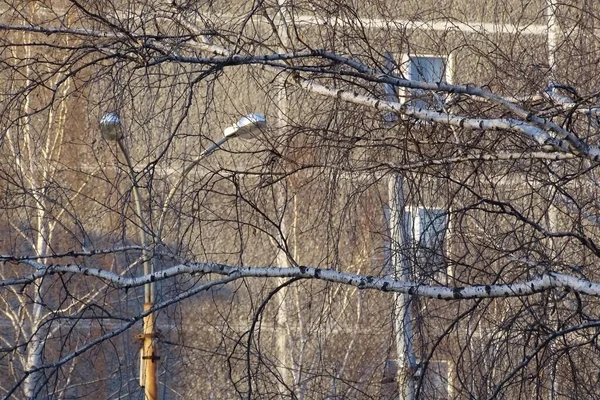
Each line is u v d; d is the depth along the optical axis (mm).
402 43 21906
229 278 18562
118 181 19484
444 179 20172
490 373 18453
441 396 21156
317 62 20250
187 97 18688
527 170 20188
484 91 17672
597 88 22047
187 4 18719
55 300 33750
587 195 21688
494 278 19359
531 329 18203
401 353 22906
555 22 23656
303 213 24359
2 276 34500
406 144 19703
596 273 21359
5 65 19094
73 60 18969
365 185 21469
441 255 19172
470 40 25203
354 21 20047
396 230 21031
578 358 20359
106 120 18578
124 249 19422
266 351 33656
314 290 34031
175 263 21094
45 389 20422
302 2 19781
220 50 18609
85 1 18938
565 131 16906
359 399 22969
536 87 21156
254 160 23906
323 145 20750
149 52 18172
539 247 19703
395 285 18141
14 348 19000
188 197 19406
